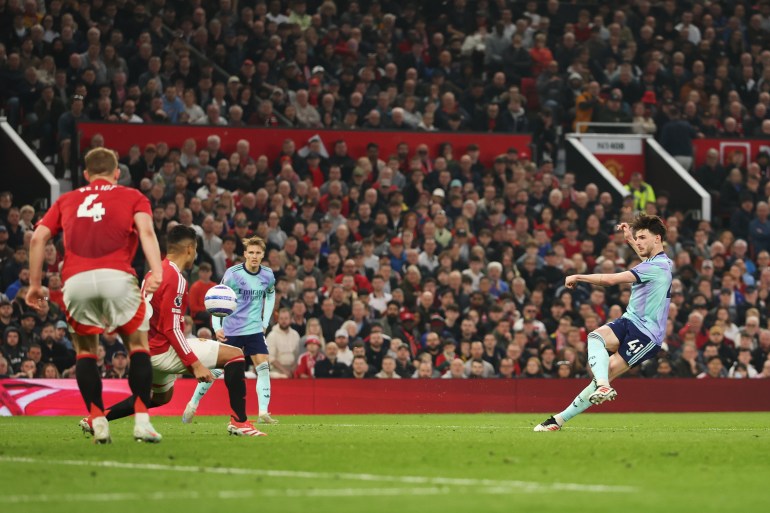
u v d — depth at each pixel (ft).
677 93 188.55
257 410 116.37
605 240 156.04
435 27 182.70
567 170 175.11
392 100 167.94
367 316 129.49
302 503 36.29
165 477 43.27
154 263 55.98
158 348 66.08
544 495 38.86
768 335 136.98
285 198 146.51
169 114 153.58
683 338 138.10
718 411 130.00
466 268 144.46
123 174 143.84
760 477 45.68
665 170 175.52
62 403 111.24
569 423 97.55
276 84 164.45
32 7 154.40
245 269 94.58
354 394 118.93
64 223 56.59
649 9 196.75
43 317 116.16
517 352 128.36
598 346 73.46
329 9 176.04
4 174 141.90
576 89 181.06
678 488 41.63
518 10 192.75
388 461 50.26
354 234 145.18
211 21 165.27
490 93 174.60
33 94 148.87
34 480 42.22
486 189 156.15
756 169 174.70
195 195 141.08
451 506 35.86
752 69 193.16
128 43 157.58
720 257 157.38
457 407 121.80
